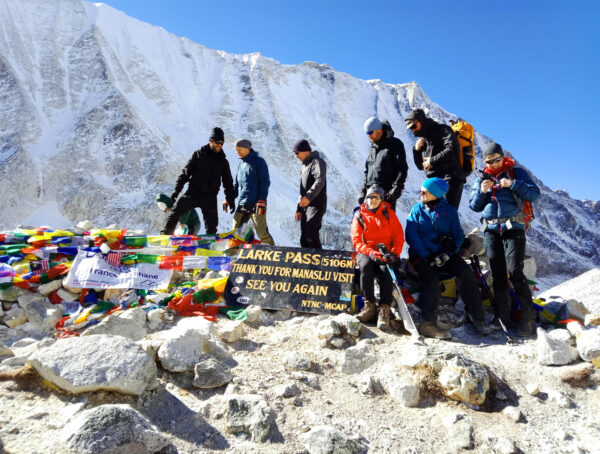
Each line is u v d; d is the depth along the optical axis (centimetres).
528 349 369
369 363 343
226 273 518
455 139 510
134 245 564
